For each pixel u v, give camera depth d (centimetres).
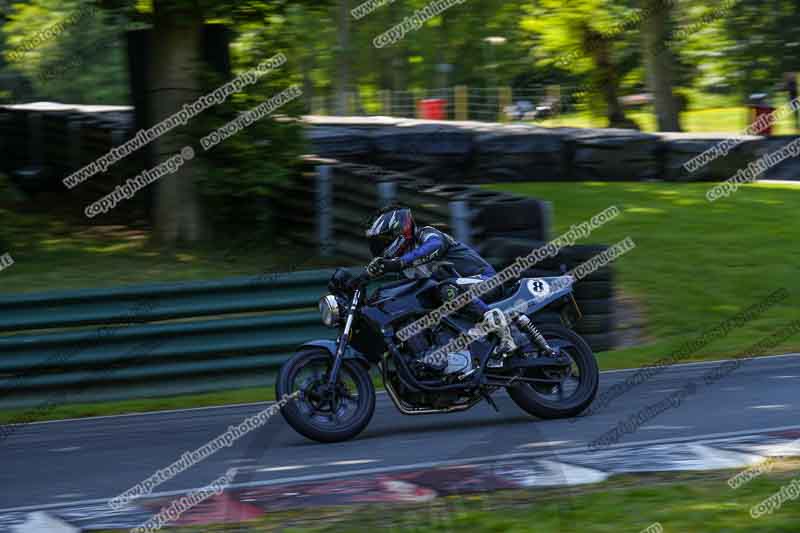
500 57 16700
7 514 1895
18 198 5775
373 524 1694
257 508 1848
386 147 6316
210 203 4825
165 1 4300
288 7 4591
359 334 2498
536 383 2580
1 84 7012
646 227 5144
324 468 2156
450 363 2508
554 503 1784
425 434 2494
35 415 2995
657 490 1856
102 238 4944
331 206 4594
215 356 3316
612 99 11681
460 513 1745
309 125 4928
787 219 5291
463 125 6844
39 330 3503
